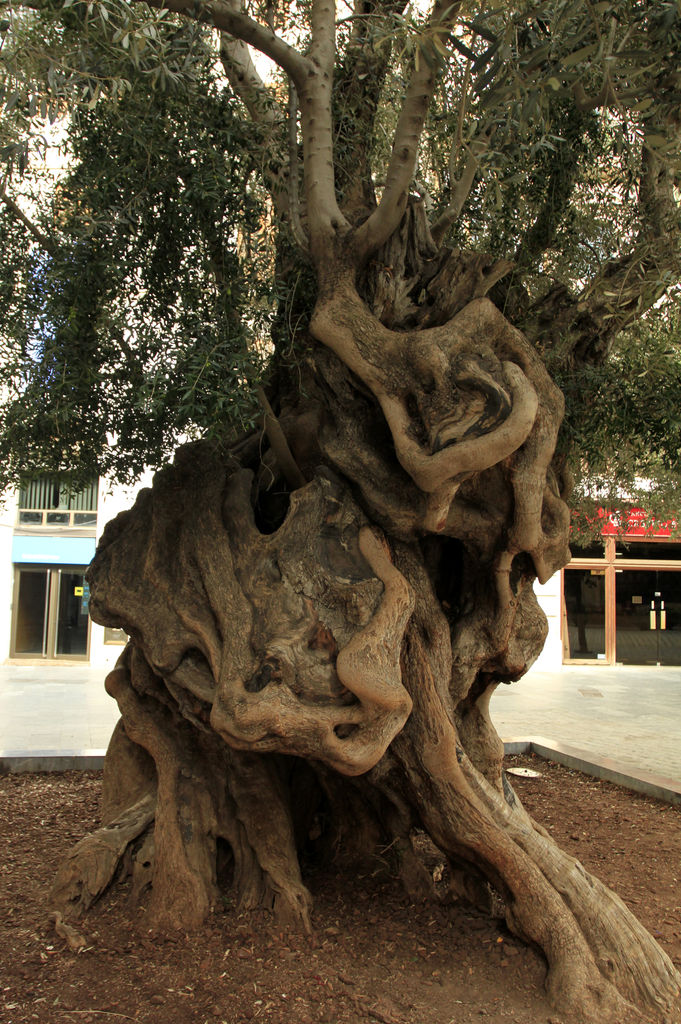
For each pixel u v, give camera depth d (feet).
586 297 16.46
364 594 12.53
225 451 15.39
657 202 16.39
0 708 42.09
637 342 17.30
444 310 14.01
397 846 15.30
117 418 16.85
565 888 13.10
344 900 14.87
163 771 14.88
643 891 16.94
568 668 69.46
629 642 71.46
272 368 15.78
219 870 14.83
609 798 25.35
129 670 15.80
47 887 15.74
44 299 13.80
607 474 26.45
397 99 18.21
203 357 11.66
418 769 13.25
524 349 13.04
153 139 12.99
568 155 16.44
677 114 13.15
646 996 12.01
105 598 14.47
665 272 15.33
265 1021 11.09
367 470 13.35
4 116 13.60
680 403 15.44
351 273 13.66
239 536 13.80
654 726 40.22
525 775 28.17
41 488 66.03
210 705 13.28
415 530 13.53
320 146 14.15
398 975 12.42
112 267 12.39
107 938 13.30
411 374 12.59
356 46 16.81
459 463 11.21
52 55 13.65
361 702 11.61
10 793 24.22
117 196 12.84
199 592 13.73
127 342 14.71
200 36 13.78
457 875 14.55
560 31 12.71
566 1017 11.55
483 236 19.13
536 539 13.28
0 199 14.61
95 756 27.89
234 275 13.12
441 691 13.64
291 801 15.97
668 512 28.40
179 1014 11.21
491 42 12.39
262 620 12.59
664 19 11.26
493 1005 11.83
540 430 12.73
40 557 66.08
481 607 14.67
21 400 14.67
